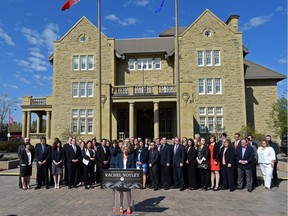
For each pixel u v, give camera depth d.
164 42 35.50
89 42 33.09
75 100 32.41
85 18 33.53
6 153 33.38
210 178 12.57
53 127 32.25
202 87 31.53
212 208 8.67
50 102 35.62
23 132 35.94
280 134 27.48
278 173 16.89
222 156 12.06
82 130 32.00
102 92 27.81
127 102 28.36
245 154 11.77
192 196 10.57
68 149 12.52
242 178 12.05
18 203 9.45
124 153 8.88
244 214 7.95
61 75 32.97
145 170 12.47
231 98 31.05
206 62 31.75
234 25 35.34
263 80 33.00
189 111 26.95
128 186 7.53
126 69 33.88
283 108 26.75
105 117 27.41
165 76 33.38
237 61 31.55
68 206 8.97
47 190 11.90
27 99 36.12
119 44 36.09
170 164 12.23
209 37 32.03
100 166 12.36
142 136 32.91
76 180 12.54
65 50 33.28
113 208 8.38
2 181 14.61
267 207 8.80
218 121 30.89
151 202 9.55
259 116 32.53
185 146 12.77
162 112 32.78
